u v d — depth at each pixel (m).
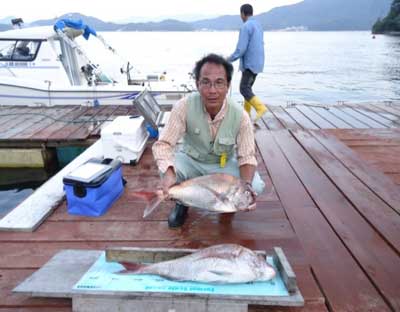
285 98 12.59
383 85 15.12
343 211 2.87
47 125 5.58
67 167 3.76
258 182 2.59
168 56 26.03
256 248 2.35
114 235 2.51
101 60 8.20
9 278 2.03
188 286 1.76
